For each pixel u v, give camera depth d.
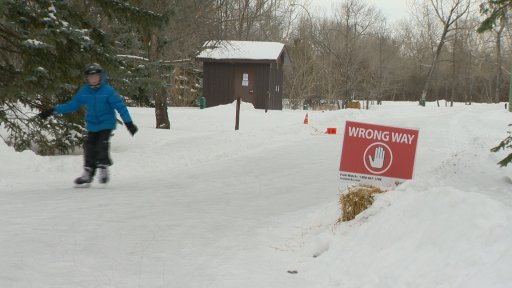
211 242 5.30
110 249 4.89
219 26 21.05
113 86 13.64
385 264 4.13
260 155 13.14
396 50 70.88
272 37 53.25
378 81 58.97
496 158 11.39
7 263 4.29
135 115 24.52
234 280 4.28
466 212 4.18
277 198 7.70
